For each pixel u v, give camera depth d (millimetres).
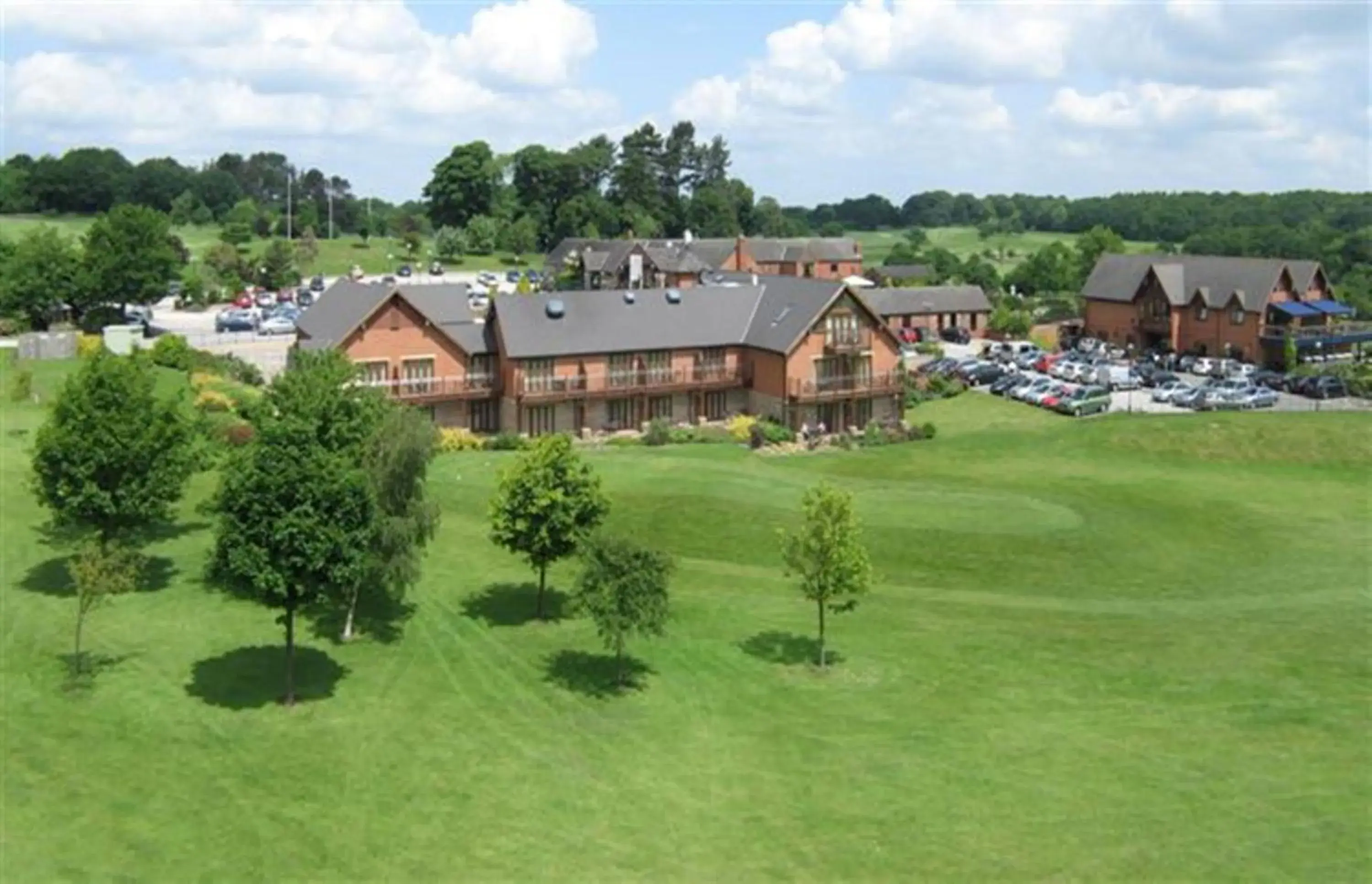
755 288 102625
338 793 36219
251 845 33031
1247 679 46719
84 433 49281
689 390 96688
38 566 53469
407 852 33125
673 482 71375
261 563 41094
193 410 77312
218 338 131750
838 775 38562
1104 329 143375
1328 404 107812
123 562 45719
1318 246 197500
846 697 45000
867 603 56125
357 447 50188
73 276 129250
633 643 50062
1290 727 42281
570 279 182125
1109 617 54594
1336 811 36094
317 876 31703
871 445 93562
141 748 38281
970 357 132250
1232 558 65250
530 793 36875
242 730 40094
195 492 65562
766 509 67062
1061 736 41625
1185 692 45500
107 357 52188
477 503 68188
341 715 41812
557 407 92562
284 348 124000
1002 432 96125
